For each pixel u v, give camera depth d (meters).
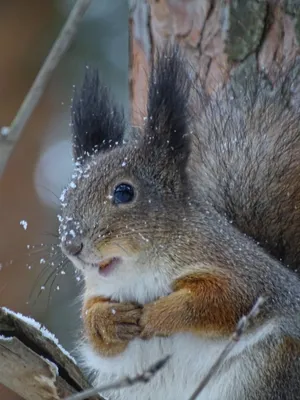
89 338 1.74
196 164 1.76
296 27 1.78
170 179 1.73
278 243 1.75
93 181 1.72
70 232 1.71
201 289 1.72
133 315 1.73
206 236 1.73
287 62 1.78
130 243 1.72
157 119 1.74
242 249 1.73
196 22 1.79
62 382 1.67
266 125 1.76
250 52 1.78
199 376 1.73
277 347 1.72
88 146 1.75
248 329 1.72
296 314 1.73
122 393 1.75
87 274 1.72
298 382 1.72
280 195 1.75
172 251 1.72
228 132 1.76
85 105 1.76
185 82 1.74
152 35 1.80
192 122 1.77
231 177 1.76
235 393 1.73
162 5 1.79
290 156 1.76
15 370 1.66
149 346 1.73
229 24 1.78
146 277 1.73
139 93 1.80
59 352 1.67
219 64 1.79
